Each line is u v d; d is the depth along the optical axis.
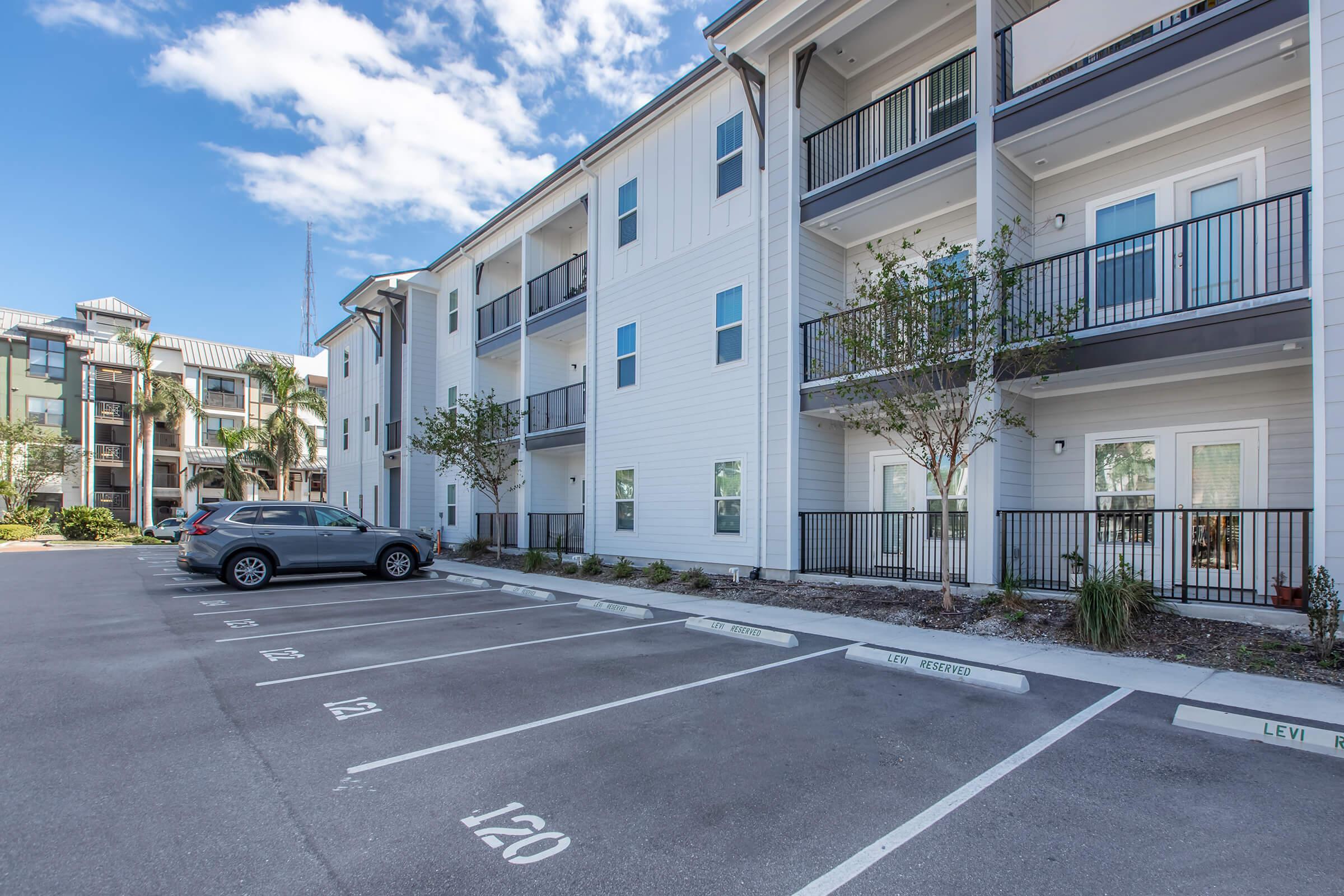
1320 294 6.95
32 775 4.03
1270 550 8.62
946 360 8.59
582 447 17.84
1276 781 3.90
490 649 7.41
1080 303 8.59
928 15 11.32
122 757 4.32
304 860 3.07
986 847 3.19
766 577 12.14
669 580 12.65
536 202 18.98
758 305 12.60
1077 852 3.14
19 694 5.70
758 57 12.47
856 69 12.78
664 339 14.60
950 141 10.17
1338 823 3.41
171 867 3.01
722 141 13.62
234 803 3.65
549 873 2.97
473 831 3.35
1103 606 7.15
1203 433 9.23
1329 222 6.93
